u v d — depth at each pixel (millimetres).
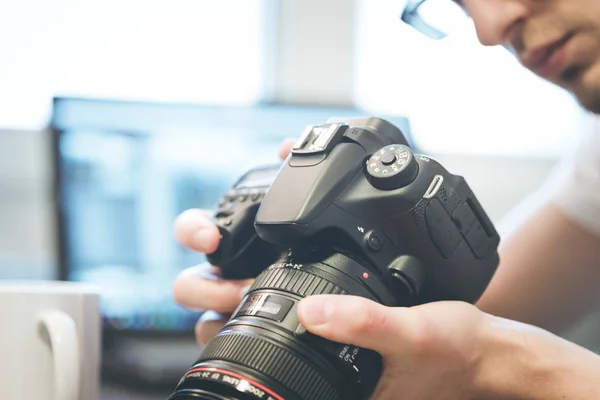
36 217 1274
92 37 1273
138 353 1098
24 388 502
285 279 451
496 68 1370
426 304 452
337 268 449
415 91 1360
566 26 500
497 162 1374
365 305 395
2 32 1265
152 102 1104
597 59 513
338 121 544
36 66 1273
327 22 1321
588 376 472
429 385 442
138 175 1108
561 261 800
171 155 1113
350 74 1325
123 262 1108
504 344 463
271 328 419
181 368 1095
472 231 489
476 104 1372
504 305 802
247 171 613
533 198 911
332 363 415
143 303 1105
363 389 426
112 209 1105
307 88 1315
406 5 629
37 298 504
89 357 530
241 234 558
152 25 1281
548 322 826
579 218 767
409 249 469
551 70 527
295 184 467
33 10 1269
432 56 1361
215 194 1121
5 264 1260
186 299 599
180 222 583
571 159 810
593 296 827
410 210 457
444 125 1365
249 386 390
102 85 1276
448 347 426
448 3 625
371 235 463
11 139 1272
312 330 395
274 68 1307
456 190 481
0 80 1268
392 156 472
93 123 1093
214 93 1292
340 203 461
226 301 574
